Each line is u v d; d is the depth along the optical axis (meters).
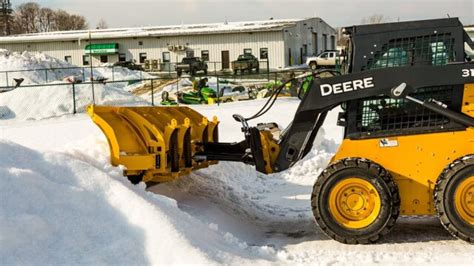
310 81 6.68
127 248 5.25
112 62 53.22
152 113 7.76
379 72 6.27
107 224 5.49
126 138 6.81
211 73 47.69
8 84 37.41
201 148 7.60
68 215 5.43
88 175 5.96
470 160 5.92
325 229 6.25
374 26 6.49
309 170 11.12
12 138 15.81
